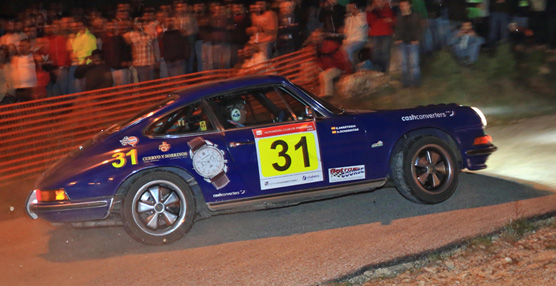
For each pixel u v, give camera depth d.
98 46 10.54
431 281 4.30
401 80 10.77
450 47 11.44
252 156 5.49
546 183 6.12
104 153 5.36
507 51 11.04
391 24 10.77
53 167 5.57
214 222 5.98
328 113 5.75
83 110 10.19
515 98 10.23
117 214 5.49
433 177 5.83
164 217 5.48
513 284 4.12
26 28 10.45
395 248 4.87
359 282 4.42
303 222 5.76
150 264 5.07
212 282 4.59
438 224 5.30
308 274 4.57
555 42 12.86
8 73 10.05
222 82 5.78
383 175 5.79
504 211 5.43
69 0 13.11
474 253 4.70
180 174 5.45
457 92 10.45
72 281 4.86
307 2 11.60
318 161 5.62
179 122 5.51
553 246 4.64
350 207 6.03
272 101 5.70
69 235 5.97
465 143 5.96
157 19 10.83
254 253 5.11
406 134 5.86
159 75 10.82
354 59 10.91
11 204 7.54
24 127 9.80
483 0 12.06
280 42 11.03
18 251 5.70
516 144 7.71
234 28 11.14
